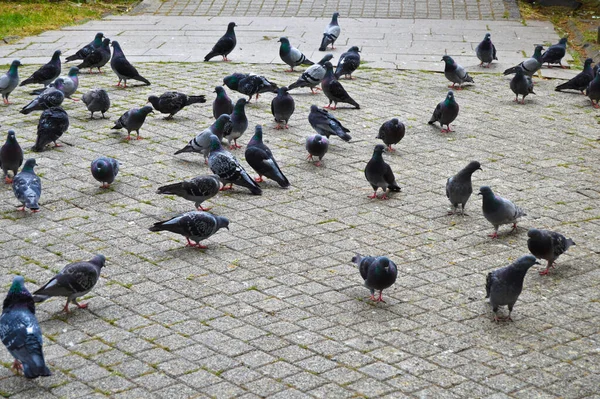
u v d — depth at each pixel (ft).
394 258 30.09
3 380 22.15
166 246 30.91
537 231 28.50
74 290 25.31
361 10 74.43
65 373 22.53
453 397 21.49
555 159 40.88
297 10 74.49
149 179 37.47
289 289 27.63
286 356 23.47
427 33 66.85
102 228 32.37
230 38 57.67
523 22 70.59
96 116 46.73
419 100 50.55
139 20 71.10
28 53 59.88
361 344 24.17
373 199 35.73
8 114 47.11
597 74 48.78
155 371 22.66
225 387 21.89
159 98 45.47
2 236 31.45
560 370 22.89
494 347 24.12
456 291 27.66
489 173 38.78
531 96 51.98
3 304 23.56
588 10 74.69
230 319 25.58
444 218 33.83
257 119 46.55
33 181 33.50
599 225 33.12
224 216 33.65
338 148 42.19
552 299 27.22
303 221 33.30
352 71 54.13
